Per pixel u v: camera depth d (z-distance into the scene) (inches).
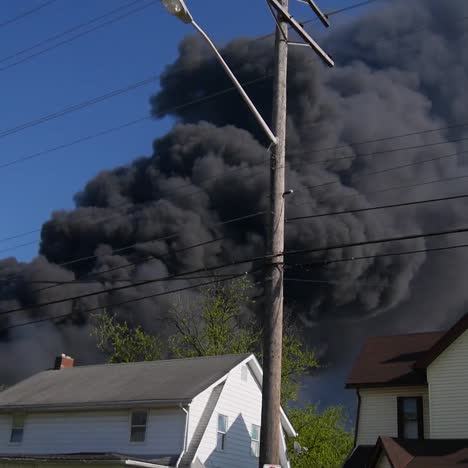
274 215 394.6
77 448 898.1
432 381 752.3
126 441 861.2
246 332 1350.9
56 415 941.8
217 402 883.4
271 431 350.6
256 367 993.5
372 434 811.4
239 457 922.1
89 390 966.4
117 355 1416.1
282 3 434.9
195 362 994.7
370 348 924.6
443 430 727.1
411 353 878.4
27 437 954.7
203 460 836.0
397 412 805.9
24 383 1096.8
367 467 716.0
